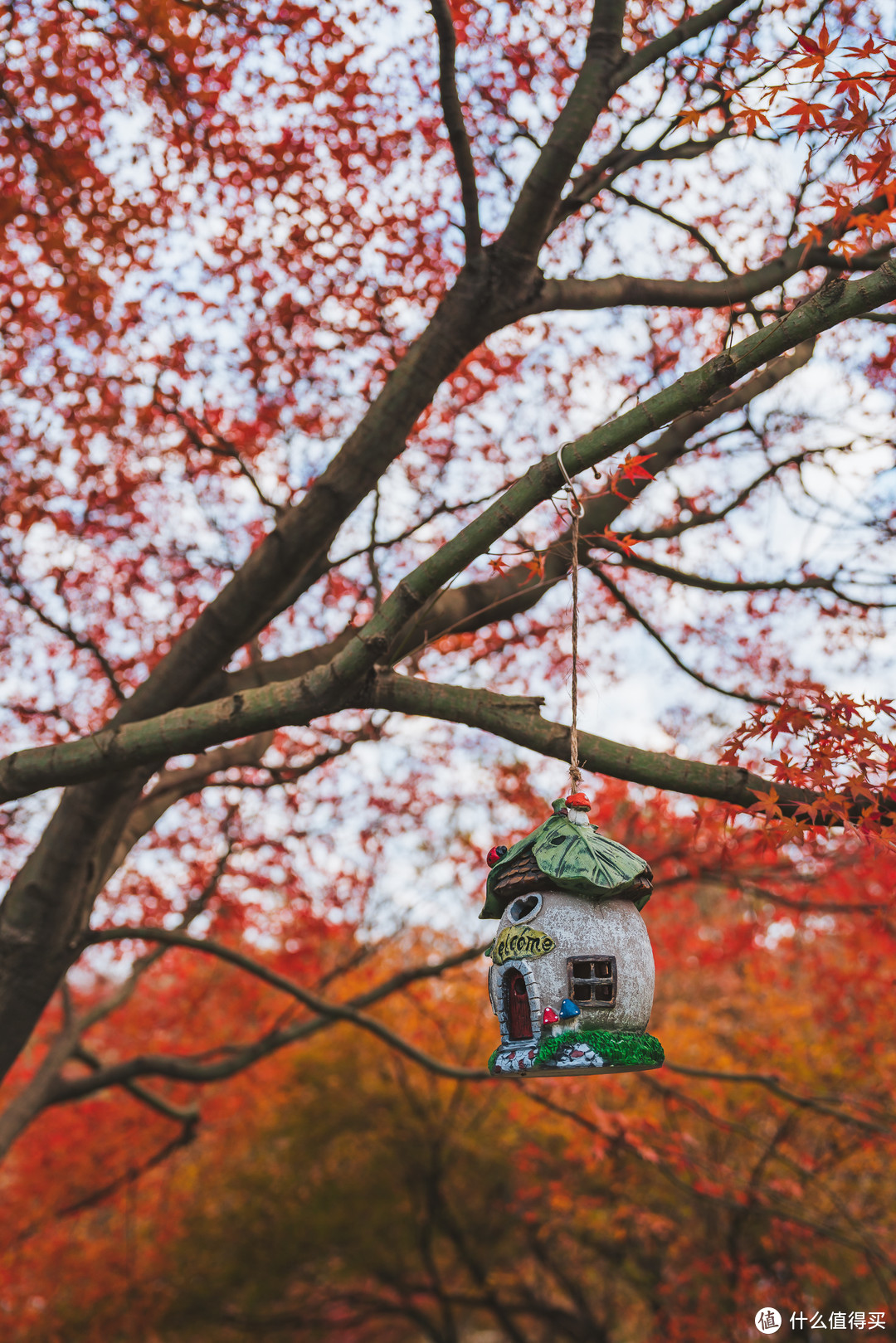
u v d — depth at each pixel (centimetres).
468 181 428
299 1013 964
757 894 620
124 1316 973
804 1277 790
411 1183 1089
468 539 325
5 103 568
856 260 491
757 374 493
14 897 481
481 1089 1003
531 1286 1261
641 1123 631
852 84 295
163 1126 920
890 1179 840
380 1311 1137
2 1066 491
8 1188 912
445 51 391
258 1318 1080
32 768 371
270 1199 1078
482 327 462
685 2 521
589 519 491
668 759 353
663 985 1029
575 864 255
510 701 363
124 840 545
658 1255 966
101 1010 678
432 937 954
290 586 473
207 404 634
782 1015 912
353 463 454
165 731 361
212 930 757
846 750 319
